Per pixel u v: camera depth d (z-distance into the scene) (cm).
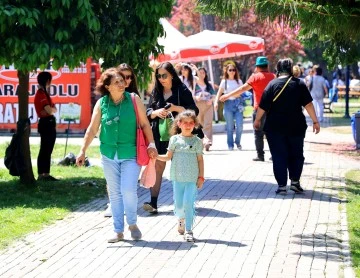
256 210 1274
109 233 1116
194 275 887
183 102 1226
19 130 1558
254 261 944
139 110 1052
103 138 1058
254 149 2261
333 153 2164
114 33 1390
